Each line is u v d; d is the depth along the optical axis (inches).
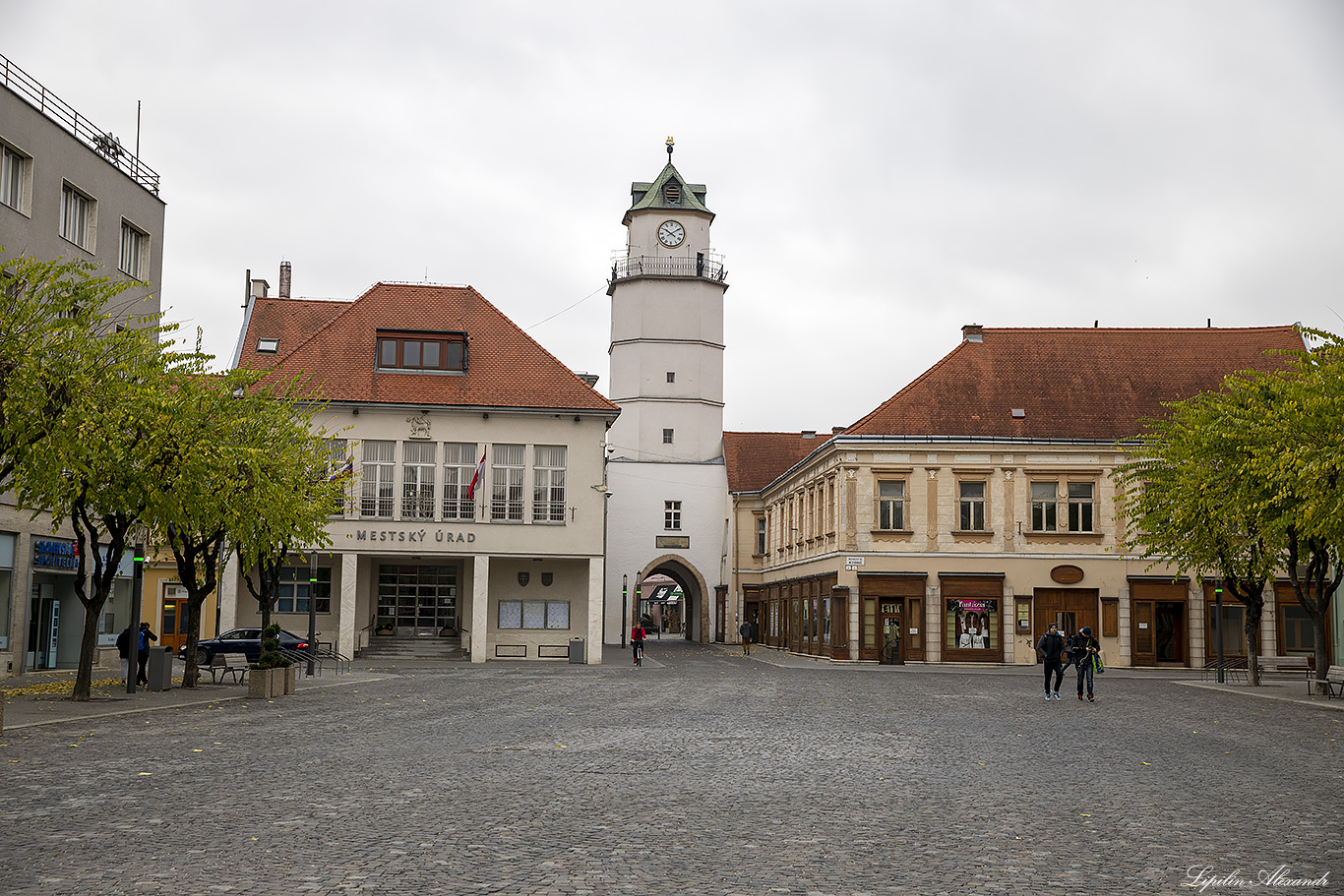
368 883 349.4
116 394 885.2
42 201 1310.3
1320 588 1381.6
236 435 1144.2
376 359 1979.6
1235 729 900.6
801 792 538.3
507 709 983.0
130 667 1130.0
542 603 2012.8
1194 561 1498.5
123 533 1032.8
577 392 1991.9
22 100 1268.5
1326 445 1030.4
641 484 3041.3
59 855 385.1
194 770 586.2
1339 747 770.2
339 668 1679.4
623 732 797.2
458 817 459.2
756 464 3073.3
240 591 1982.0
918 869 378.6
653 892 343.3
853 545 1971.0
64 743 708.0
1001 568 1961.1
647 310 3073.3
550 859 385.7
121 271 1489.9
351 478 1471.5
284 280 2699.3
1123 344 2126.0
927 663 1943.9
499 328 2065.7
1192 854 410.0
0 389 810.8
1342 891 359.3
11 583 1333.7
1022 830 450.0
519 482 1959.9
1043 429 1994.3
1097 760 677.9
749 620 2967.5
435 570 2055.9
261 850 394.6
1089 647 1187.3
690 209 3090.6
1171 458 1487.5
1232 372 2091.5
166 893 336.5
